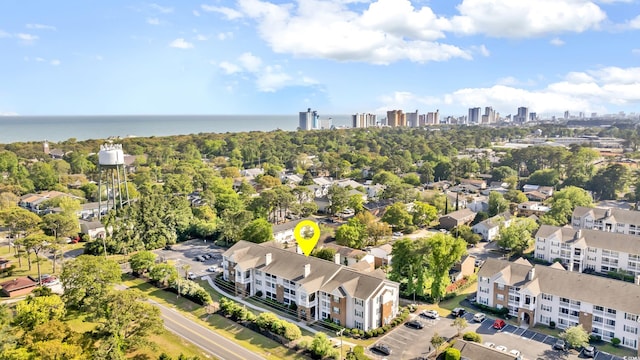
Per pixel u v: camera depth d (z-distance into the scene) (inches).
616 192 7239.2
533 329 3061.0
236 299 3516.2
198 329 2970.0
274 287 3469.5
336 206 6181.1
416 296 3521.2
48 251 4394.7
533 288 3127.5
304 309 3152.1
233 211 5378.9
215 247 4800.7
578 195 5954.7
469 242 5000.0
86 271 2901.1
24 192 6835.6
